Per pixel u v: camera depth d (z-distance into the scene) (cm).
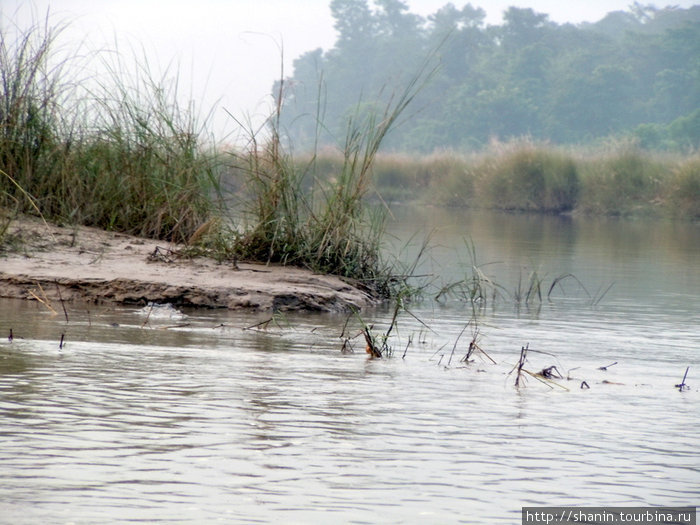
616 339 1795
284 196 2377
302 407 1134
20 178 2517
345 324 1805
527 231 5178
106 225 2580
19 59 2642
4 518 756
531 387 1321
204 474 877
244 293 2011
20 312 1766
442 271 2923
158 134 2689
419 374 1380
